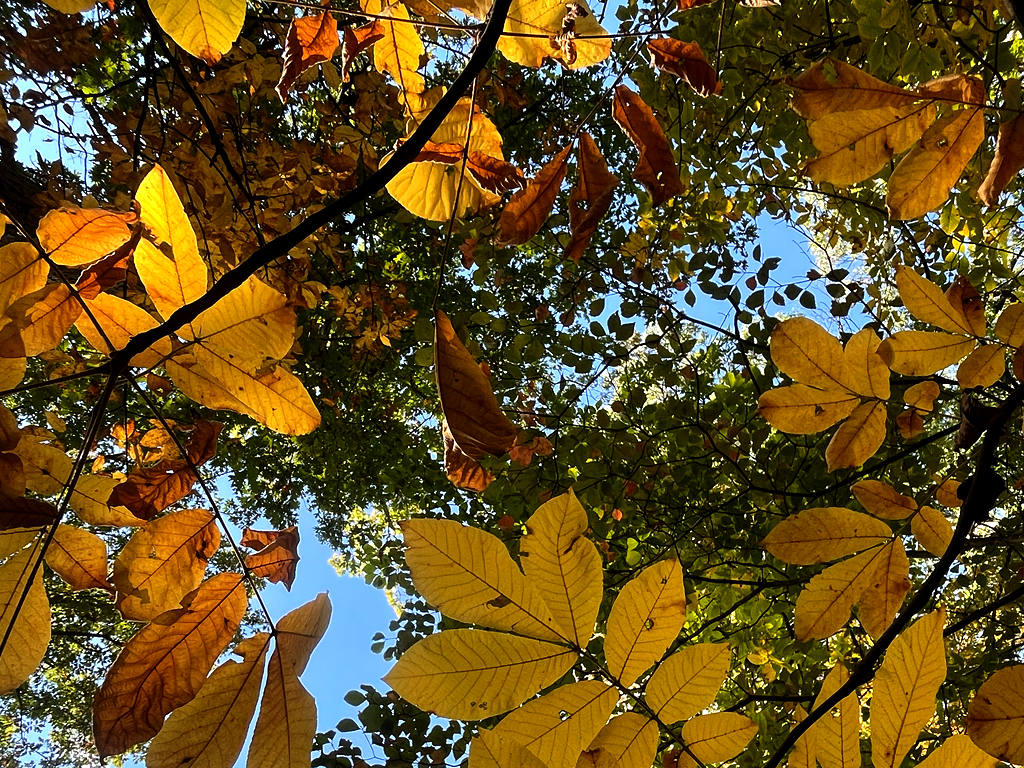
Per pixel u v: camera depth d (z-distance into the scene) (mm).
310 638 1012
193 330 1049
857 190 3539
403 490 5332
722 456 3617
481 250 3576
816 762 1058
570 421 3604
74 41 2438
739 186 3531
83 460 1014
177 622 1028
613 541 3826
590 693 1002
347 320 4242
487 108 2961
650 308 3533
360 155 2850
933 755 1031
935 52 1821
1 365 1015
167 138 2689
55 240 1030
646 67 2980
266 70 2494
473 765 985
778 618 3600
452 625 3686
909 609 1194
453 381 983
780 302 3320
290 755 982
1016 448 3281
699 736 1030
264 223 2814
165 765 964
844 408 1229
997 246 3635
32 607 1038
